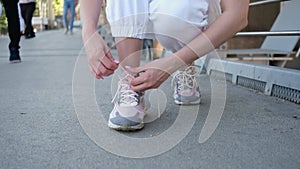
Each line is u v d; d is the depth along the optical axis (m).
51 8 13.30
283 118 1.22
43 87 1.89
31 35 6.57
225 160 0.86
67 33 8.27
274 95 1.61
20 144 0.98
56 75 2.35
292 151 0.91
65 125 1.15
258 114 1.28
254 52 2.54
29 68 2.73
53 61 3.21
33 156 0.89
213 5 1.10
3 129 1.11
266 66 1.72
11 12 3.02
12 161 0.86
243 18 0.92
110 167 0.82
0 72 2.52
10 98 1.60
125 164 0.84
